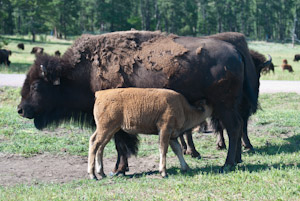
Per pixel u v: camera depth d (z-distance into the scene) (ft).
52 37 280.72
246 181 23.03
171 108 25.88
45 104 30.55
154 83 28.30
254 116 48.39
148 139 39.75
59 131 41.19
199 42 28.68
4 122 42.50
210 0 360.28
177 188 22.02
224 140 37.68
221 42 28.89
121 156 28.63
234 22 385.50
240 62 28.14
